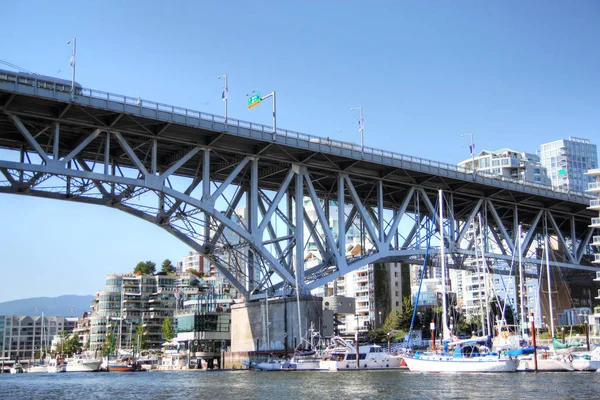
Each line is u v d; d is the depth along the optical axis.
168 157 89.12
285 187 90.06
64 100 70.00
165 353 150.75
